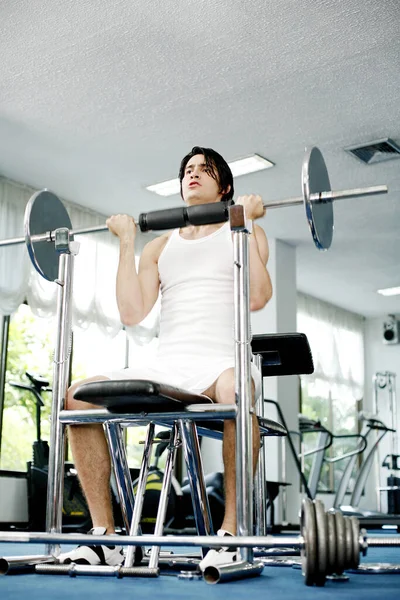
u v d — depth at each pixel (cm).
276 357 241
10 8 377
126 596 127
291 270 727
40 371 608
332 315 952
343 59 423
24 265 569
